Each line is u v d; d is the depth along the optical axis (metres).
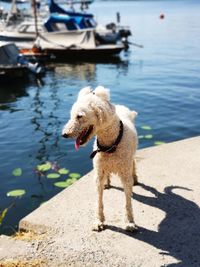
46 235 1.22
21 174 2.26
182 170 1.60
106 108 1.07
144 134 3.03
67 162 2.44
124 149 1.16
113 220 1.26
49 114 3.69
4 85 5.08
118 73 5.73
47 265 1.08
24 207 1.86
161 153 1.78
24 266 1.08
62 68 6.22
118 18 11.10
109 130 1.12
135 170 1.47
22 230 1.28
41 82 5.22
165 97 4.17
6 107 4.00
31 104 4.11
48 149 2.70
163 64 6.33
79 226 1.25
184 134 3.05
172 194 1.41
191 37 9.59
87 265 1.07
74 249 1.13
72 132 1.05
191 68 5.88
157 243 1.15
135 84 4.92
